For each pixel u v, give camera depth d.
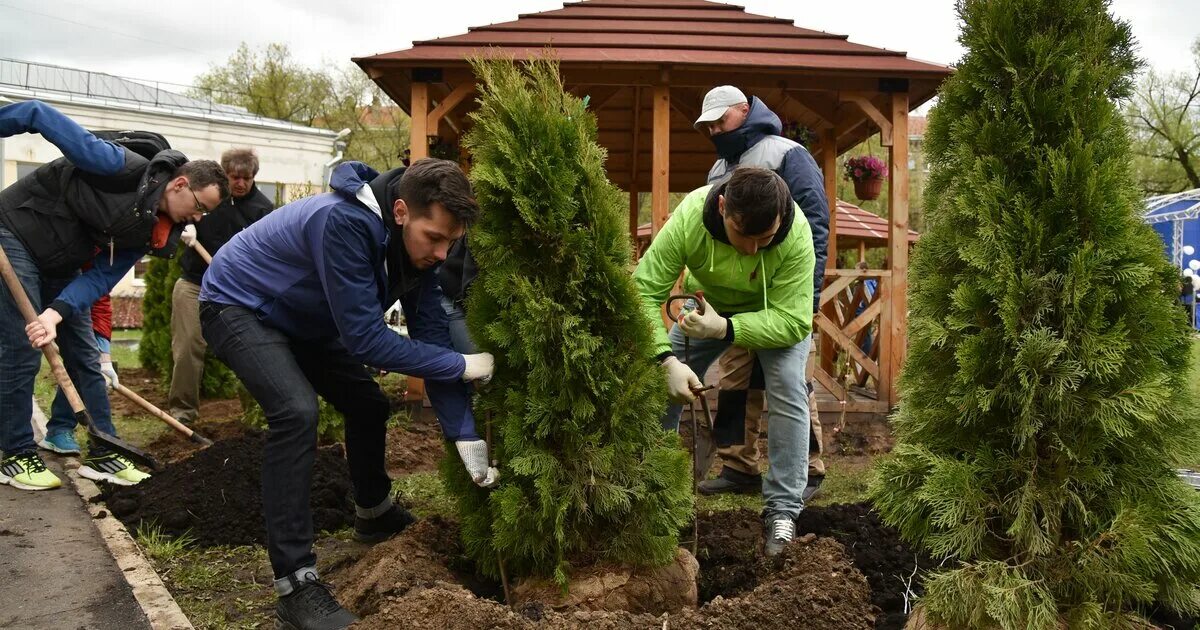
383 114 31.59
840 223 12.57
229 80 32.28
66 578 3.46
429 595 2.73
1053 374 2.76
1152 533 2.66
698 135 9.83
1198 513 2.81
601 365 2.97
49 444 5.46
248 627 3.09
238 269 3.05
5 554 3.70
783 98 8.14
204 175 4.56
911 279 3.24
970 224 3.05
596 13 8.18
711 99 4.79
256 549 3.91
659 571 3.11
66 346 5.03
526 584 3.06
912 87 7.42
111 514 4.21
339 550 3.90
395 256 2.95
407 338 3.02
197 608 3.25
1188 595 2.81
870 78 7.27
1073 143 2.83
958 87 3.10
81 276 4.51
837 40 7.68
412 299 3.29
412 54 7.09
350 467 3.84
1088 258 2.77
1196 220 20.23
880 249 21.62
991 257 2.88
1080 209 2.80
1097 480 2.79
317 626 2.80
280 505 2.92
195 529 4.04
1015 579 2.67
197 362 6.82
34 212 4.48
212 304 3.05
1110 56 3.01
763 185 3.35
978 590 2.67
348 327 2.84
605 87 8.02
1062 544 2.82
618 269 2.96
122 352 13.33
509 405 3.00
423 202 2.75
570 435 2.98
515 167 2.88
